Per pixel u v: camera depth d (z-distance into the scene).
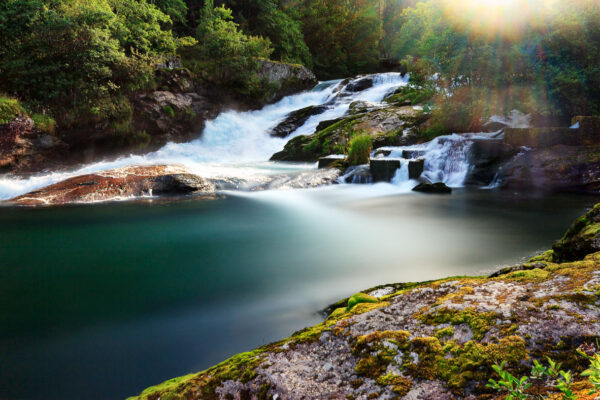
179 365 2.84
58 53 15.97
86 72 16.28
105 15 16.86
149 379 2.67
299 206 8.93
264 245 6.01
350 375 1.66
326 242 6.12
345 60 45.94
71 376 2.71
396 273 4.69
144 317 3.59
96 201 9.23
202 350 3.03
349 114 18.86
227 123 22.97
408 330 1.86
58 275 4.72
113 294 4.14
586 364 1.39
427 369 1.57
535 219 7.37
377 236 6.43
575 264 2.32
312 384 1.65
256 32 32.97
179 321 3.51
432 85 14.85
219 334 3.27
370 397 1.50
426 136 14.29
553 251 3.38
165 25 26.83
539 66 12.85
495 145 11.48
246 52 24.97
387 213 8.14
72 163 16.55
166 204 9.00
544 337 1.56
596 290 1.80
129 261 5.23
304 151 16.02
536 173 10.36
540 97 12.78
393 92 22.33
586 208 8.25
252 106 25.73
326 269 4.88
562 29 12.70
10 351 3.04
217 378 1.82
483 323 1.75
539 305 1.79
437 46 14.07
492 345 1.58
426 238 6.21
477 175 11.37
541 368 1.19
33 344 3.14
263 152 20.73
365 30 49.56
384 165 11.38
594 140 10.89
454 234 6.42
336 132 15.74
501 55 13.03
